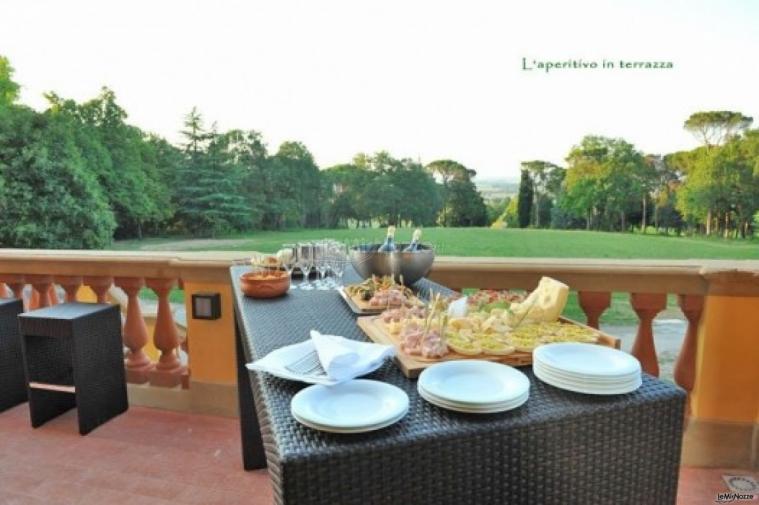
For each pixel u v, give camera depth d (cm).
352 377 94
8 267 288
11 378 277
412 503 75
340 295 182
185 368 283
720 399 218
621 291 219
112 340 263
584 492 85
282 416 82
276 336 129
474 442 77
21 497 195
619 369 93
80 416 245
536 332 121
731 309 211
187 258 266
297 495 70
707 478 213
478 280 235
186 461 223
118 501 193
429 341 108
